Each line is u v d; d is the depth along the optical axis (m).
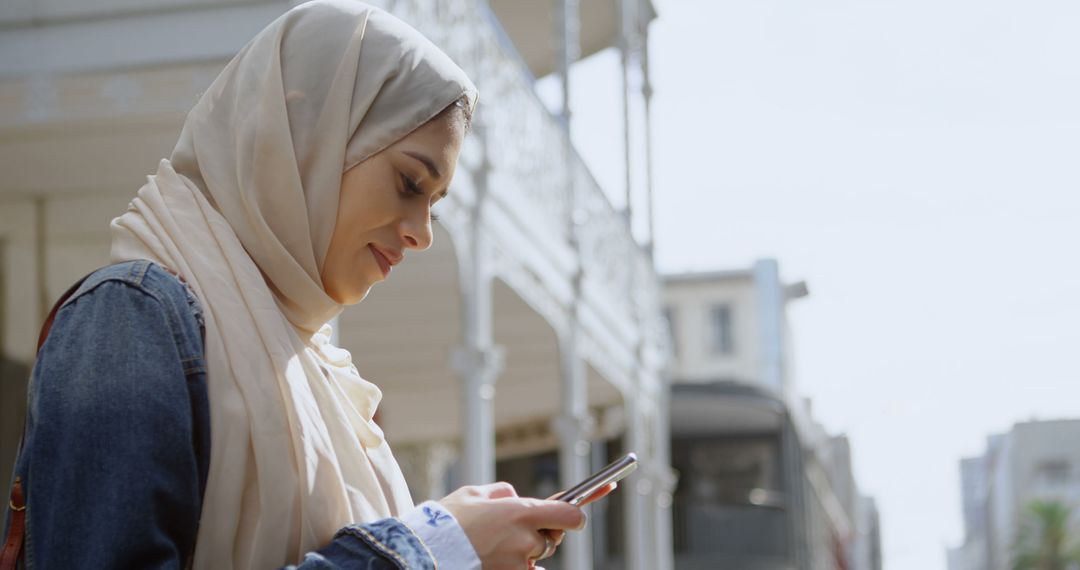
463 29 7.92
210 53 5.83
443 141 1.65
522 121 9.24
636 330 13.19
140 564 1.39
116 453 1.41
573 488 1.62
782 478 26.44
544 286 9.98
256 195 1.60
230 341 1.52
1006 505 59.38
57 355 1.46
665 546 14.14
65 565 1.38
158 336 1.47
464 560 1.49
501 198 8.68
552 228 10.09
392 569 1.46
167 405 1.44
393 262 1.67
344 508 1.55
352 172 1.63
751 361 37.03
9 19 5.95
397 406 13.41
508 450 15.27
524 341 11.27
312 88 1.62
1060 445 57.00
